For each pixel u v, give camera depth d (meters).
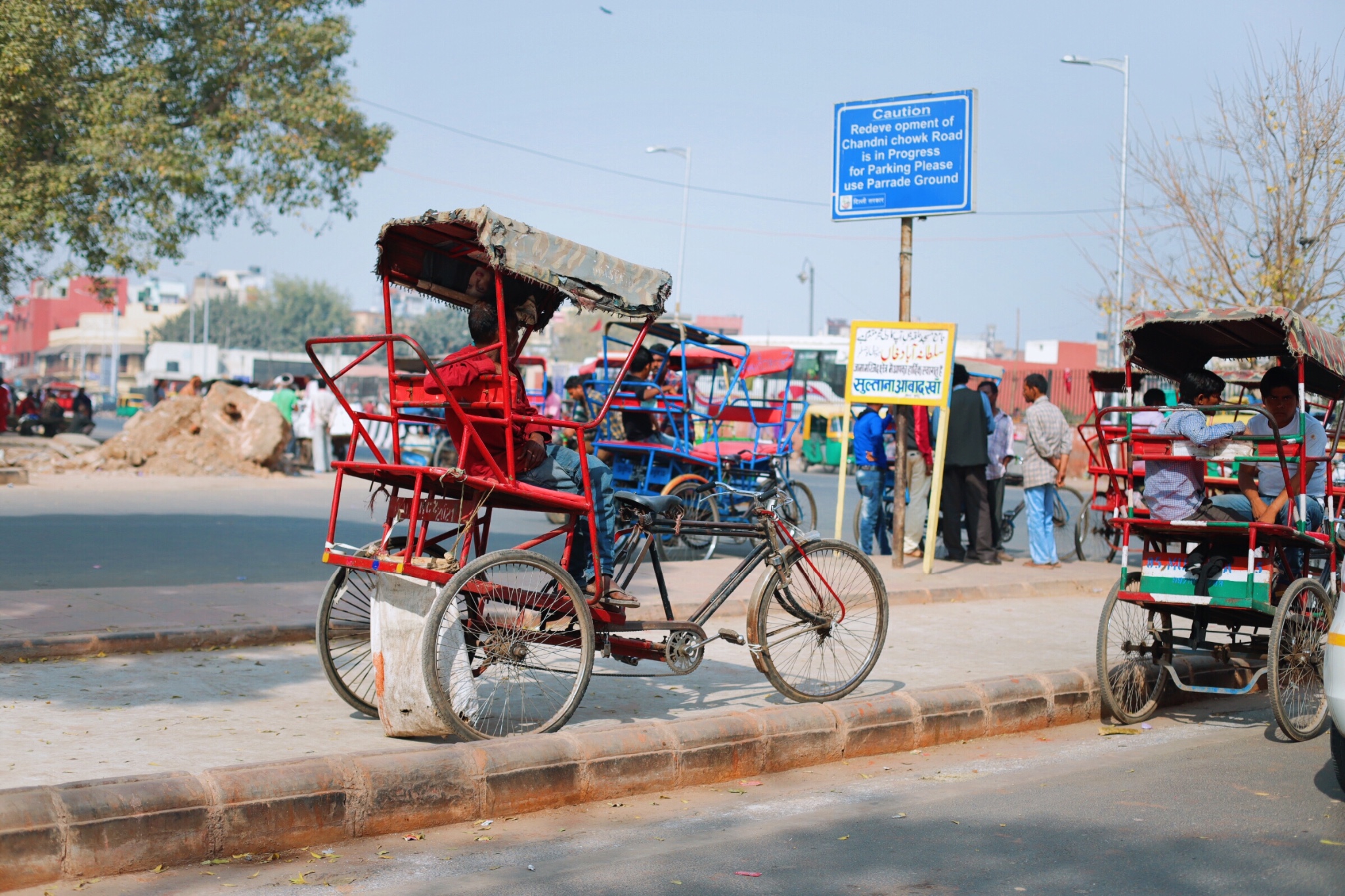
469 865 4.19
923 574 11.53
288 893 3.86
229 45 21.98
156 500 17.08
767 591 6.32
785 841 4.51
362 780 4.43
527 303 5.83
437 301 6.23
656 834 4.60
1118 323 23.44
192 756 4.88
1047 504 12.53
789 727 5.61
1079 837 4.55
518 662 5.53
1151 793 5.20
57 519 14.11
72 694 5.87
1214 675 7.51
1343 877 4.11
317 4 22.52
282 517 15.39
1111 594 6.67
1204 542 6.58
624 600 5.87
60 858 3.83
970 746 6.16
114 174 21.02
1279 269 20.05
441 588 5.20
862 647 6.80
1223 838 4.54
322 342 5.57
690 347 14.87
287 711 5.76
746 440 14.68
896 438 12.58
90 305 123.69
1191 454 6.48
